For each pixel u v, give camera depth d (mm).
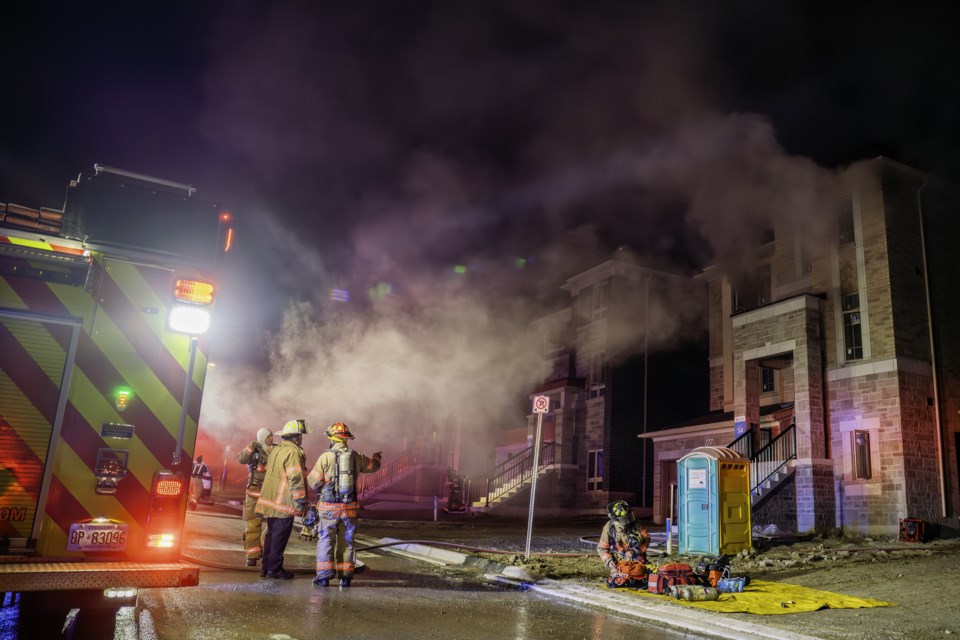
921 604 7070
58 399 4457
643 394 24531
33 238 4500
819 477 15195
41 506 4324
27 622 4660
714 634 5703
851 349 15805
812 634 5602
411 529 15680
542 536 14227
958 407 15617
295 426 7332
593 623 5891
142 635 4500
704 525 11109
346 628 5055
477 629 5340
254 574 7336
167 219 4938
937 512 14531
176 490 4641
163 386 4754
